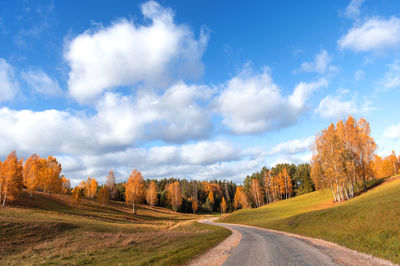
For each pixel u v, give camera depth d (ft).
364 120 154.71
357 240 55.57
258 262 39.52
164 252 53.42
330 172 151.53
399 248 41.93
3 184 179.42
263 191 412.98
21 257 59.62
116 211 254.27
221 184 613.93
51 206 209.46
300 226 101.65
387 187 135.95
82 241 81.92
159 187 587.68
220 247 61.36
